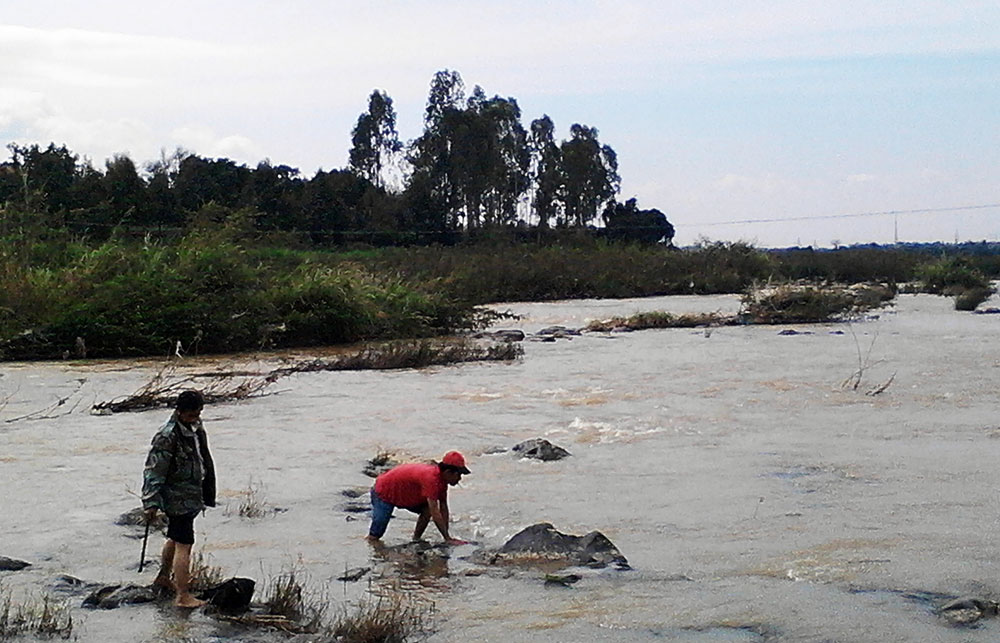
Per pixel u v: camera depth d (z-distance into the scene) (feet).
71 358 93.61
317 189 252.83
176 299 100.27
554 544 32.07
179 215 205.26
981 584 28.73
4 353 92.02
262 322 104.06
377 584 29.45
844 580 29.22
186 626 25.89
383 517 33.83
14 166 194.29
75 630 25.54
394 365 85.35
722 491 40.19
